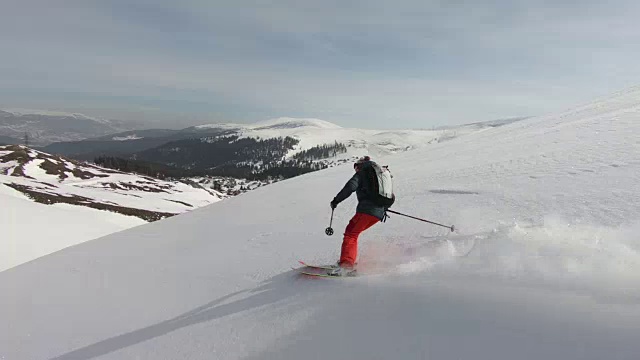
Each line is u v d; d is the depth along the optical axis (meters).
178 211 77.00
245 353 3.89
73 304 6.44
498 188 8.34
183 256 8.02
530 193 7.46
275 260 6.47
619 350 2.57
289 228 8.67
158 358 4.29
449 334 3.21
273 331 4.09
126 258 8.77
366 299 4.13
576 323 2.94
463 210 7.19
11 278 8.73
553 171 9.05
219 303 5.22
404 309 3.76
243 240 8.33
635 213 5.32
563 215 5.82
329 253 6.33
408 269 4.65
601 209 5.77
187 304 5.48
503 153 13.83
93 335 5.23
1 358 5.19
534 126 22.20
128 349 4.65
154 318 5.30
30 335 5.65
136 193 92.50
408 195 9.60
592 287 3.39
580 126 16.30
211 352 4.10
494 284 3.80
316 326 3.92
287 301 4.65
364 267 5.12
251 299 5.04
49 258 10.22
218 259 7.23
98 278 7.53
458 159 15.26
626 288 3.28
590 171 8.37
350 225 5.27
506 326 3.12
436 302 3.72
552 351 2.73
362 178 5.36
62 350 5.04
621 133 12.28
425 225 6.59
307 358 3.49
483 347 2.96
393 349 3.25
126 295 6.35
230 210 13.46
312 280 5.04
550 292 3.45
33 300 6.98
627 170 7.83
